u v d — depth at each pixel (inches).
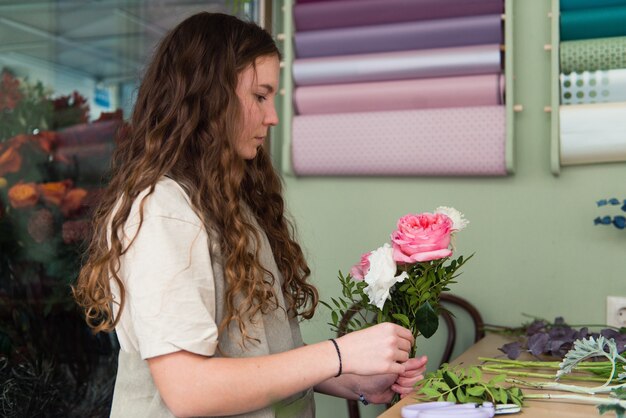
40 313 82.3
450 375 44.4
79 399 83.5
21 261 81.7
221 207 46.1
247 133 49.3
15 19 81.6
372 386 53.7
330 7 82.3
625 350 53.0
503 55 78.8
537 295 78.0
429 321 49.8
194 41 48.4
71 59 84.2
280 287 51.6
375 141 80.4
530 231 78.2
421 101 79.4
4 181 81.1
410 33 79.4
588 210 76.1
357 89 81.4
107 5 85.0
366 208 84.0
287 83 83.8
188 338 41.5
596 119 73.1
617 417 39.3
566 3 74.8
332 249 85.3
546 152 77.3
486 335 76.4
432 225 48.3
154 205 43.8
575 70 74.9
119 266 43.9
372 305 51.9
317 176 85.7
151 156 46.3
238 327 46.0
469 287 80.4
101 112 85.2
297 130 83.4
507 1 75.6
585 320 76.4
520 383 50.0
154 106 48.8
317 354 43.9
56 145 83.7
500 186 79.0
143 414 44.9
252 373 42.4
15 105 81.7
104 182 84.5
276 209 58.0
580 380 51.5
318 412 86.9
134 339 45.3
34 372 81.5
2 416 79.7
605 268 75.7
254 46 48.7
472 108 77.4
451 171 78.5
